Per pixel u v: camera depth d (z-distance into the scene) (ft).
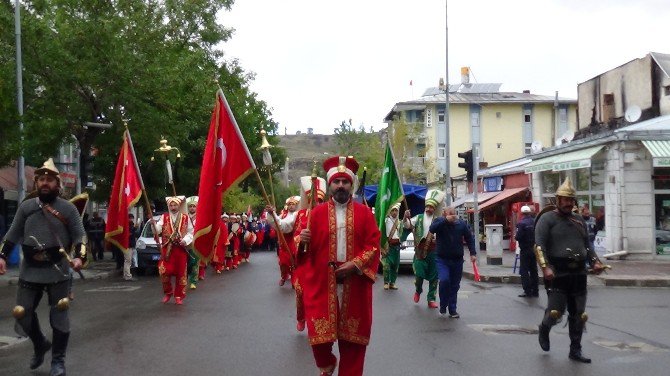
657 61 114.93
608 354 30.63
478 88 215.10
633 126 87.86
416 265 46.73
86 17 84.33
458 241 41.68
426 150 193.98
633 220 83.15
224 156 27.22
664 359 29.55
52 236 25.85
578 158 87.04
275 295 53.67
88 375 26.71
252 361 28.96
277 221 25.76
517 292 56.13
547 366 28.07
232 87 125.08
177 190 117.19
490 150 206.28
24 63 77.56
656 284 62.03
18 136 61.62
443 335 35.22
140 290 59.62
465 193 161.68
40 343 27.35
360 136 228.43
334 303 21.83
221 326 38.19
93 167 100.94
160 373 26.94
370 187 82.23
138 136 85.51
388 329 37.06
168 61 87.61
